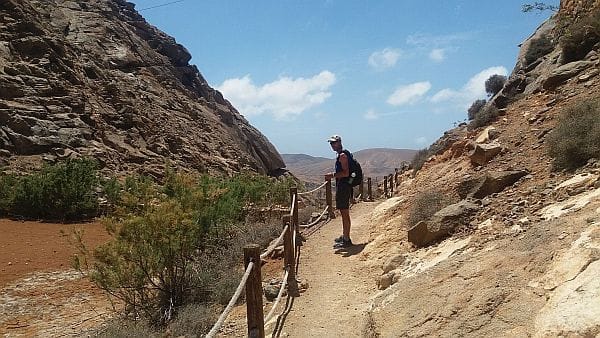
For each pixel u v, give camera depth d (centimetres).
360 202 1712
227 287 812
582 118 754
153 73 4481
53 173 1855
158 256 815
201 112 4562
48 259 1184
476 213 725
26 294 946
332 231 1177
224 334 653
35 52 2936
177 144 3434
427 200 870
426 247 725
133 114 3275
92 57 3759
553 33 1788
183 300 816
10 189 1838
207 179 1573
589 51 1277
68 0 4575
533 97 1280
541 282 440
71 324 799
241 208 1332
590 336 337
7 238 1381
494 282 471
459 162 1154
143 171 2747
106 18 4584
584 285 388
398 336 461
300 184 2630
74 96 2886
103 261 800
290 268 798
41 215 1783
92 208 1853
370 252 870
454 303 466
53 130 2545
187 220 829
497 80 2223
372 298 666
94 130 2841
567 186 649
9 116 2430
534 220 595
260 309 546
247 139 5266
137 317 781
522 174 804
